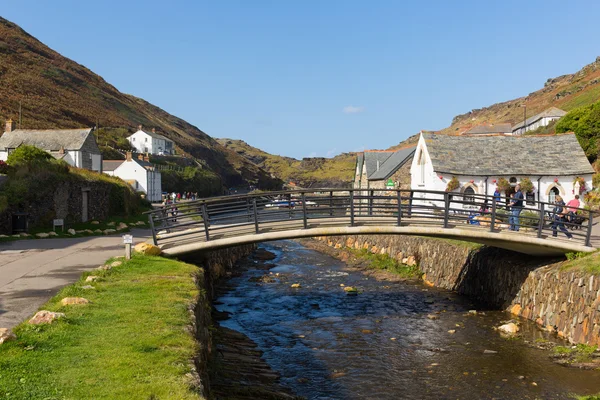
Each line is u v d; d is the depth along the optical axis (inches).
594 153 1663.4
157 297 429.1
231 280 1063.6
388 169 1950.1
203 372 313.4
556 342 596.1
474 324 696.4
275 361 551.2
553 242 708.7
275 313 776.9
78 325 342.3
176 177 4205.2
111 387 243.8
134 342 311.1
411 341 623.8
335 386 481.4
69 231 1031.6
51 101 5526.6
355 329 684.1
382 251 1311.5
